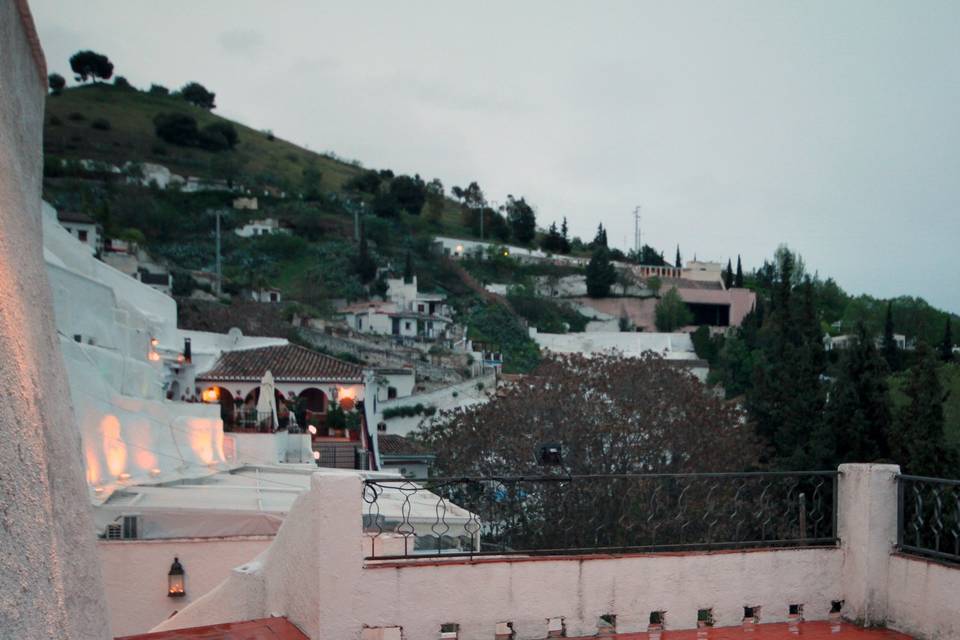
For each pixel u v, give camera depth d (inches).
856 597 265.0
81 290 707.4
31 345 122.3
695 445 1055.6
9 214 128.6
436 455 1272.1
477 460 1098.1
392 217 4028.1
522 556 262.8
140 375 763.4
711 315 3698.3
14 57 140.1
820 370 1218.0
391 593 216.7
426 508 550.0
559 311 3481.8
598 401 1106.1
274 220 3479.3
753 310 3248.0
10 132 136.9
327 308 2866.6
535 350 2994.6
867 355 1096.2
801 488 390.0
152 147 4121.6
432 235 3951.8
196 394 1409.9
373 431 1512.1
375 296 3078.2
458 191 5506.9
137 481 592.1
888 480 266.2
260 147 4997.5
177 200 3506.4
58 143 3826.3
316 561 211.2
